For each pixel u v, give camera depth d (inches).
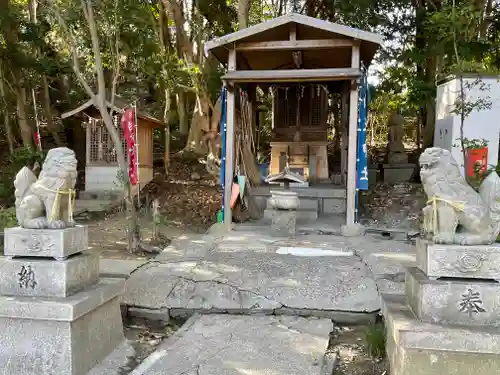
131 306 250.2
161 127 699.4
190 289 257.8
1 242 307.7
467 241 150.6
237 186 413.1
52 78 687.7
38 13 617.9
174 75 638.5
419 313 150.2
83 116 566.9
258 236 365.1
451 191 155.3
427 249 151.6
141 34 602.2
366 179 395.9
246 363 178.9
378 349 190.5
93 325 173.0
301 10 759.1
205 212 505.7
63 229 167.2
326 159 606.5
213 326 222.2
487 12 550.3
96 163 570.9
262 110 651.5
